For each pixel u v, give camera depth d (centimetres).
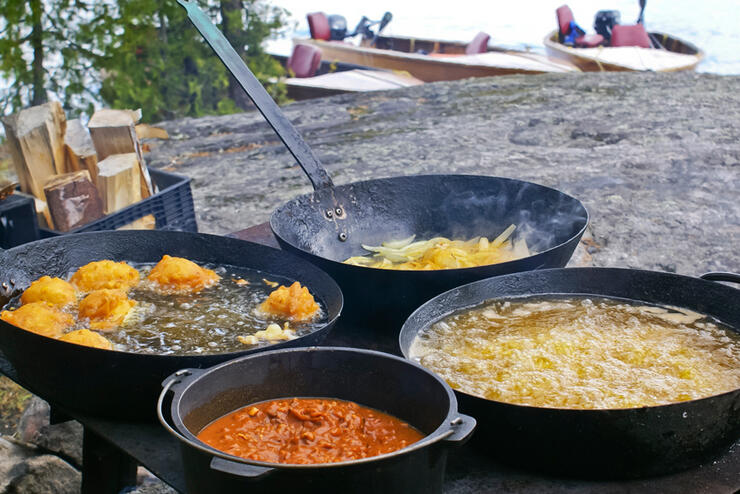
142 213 297
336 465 100
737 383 134
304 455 114
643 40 1180
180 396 119
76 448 262
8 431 296
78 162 312
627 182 416
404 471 105
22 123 300
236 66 209
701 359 144
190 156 533
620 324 160
